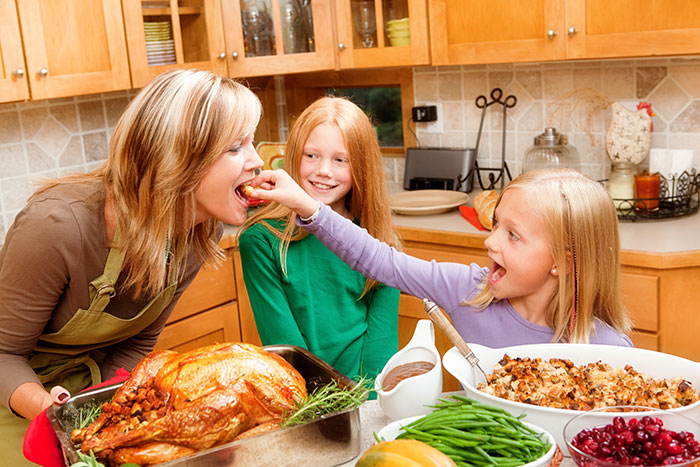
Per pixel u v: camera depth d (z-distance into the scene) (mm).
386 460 930
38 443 1113
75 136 3072
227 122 1296
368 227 1808
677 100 2793
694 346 2340
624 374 1125
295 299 1776
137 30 2684
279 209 1789
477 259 2627
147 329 1663
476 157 3266
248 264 1783
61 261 1362
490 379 1158
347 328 1794
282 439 1041
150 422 1059
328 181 1727
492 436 1011
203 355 1146
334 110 1734
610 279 1333
